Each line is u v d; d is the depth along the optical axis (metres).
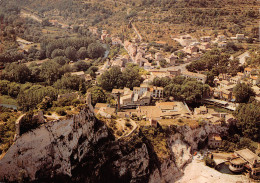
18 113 145.50
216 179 172.50
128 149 154.25
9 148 112.19
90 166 139.38
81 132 138.62
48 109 140.50
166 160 171.88
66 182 128.00
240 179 173.00
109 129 159.75
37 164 120.31
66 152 129.75
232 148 196.12
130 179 153.50
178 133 192.50
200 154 194.62
